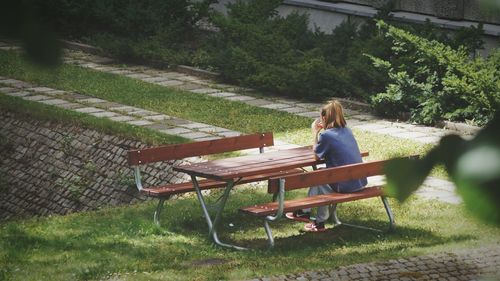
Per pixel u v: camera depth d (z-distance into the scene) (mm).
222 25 20891
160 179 14211
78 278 8156
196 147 11039
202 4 23703
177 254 9078
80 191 15336
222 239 9891
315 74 18688
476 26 19031
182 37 23500
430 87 16547
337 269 8273
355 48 19297
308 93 18703
